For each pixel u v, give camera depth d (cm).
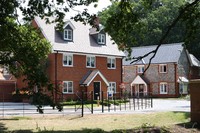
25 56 1647
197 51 8088
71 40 4909
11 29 1564
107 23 1391
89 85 4806
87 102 4266
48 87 1551
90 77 4872
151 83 6944
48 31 4734
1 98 4950
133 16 1364
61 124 2116
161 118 2264
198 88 1388
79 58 4906
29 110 3341
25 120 2372
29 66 1600
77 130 1593
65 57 4747
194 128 1272
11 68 1862
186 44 1354
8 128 1884
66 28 4853
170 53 6894
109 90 5247
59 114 2853
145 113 2744
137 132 1202
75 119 2453
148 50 7250
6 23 1516
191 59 7225
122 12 1364
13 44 1634
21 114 2888
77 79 4844
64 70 4700
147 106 3894
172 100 5578
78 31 5175
